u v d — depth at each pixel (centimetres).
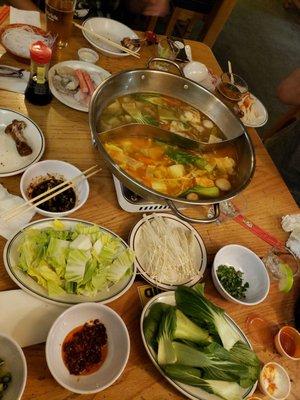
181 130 71
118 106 68
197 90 72
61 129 65
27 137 61
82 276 46
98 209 58
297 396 50
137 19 146
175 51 86
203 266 57
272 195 74
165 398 44
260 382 48
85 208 57
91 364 44
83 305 45
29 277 46
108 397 42
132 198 58
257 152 80
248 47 201
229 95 85
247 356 47
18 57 70
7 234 50
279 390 49
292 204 74
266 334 55
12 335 43
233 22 213
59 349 43
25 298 45
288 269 59
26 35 72
